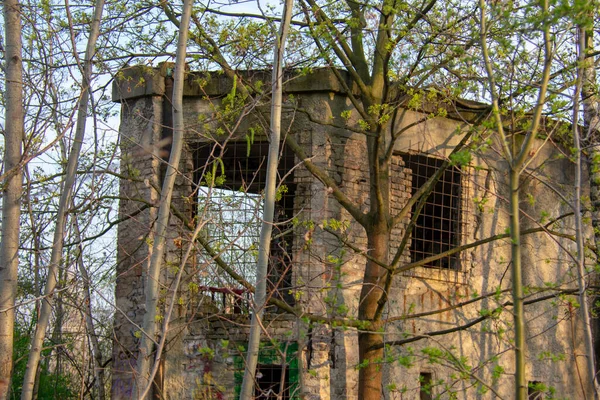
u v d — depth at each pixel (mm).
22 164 6910
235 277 8828
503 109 9352
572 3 7438
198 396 10672
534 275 12523
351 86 11125
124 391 10891
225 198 9711
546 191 12875
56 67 8242
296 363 10617
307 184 10977
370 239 10227
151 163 11180
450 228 12039
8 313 6859
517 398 6418
